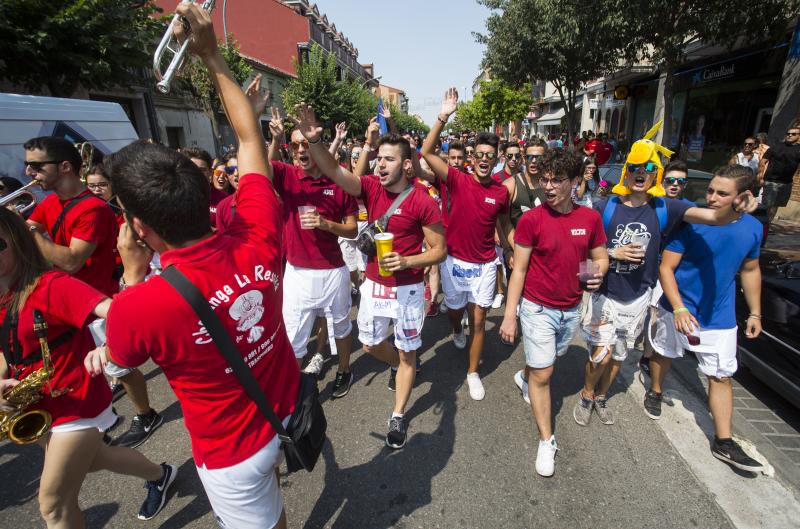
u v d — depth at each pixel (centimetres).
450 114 337
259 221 135
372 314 283
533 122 3391
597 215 252
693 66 1301
